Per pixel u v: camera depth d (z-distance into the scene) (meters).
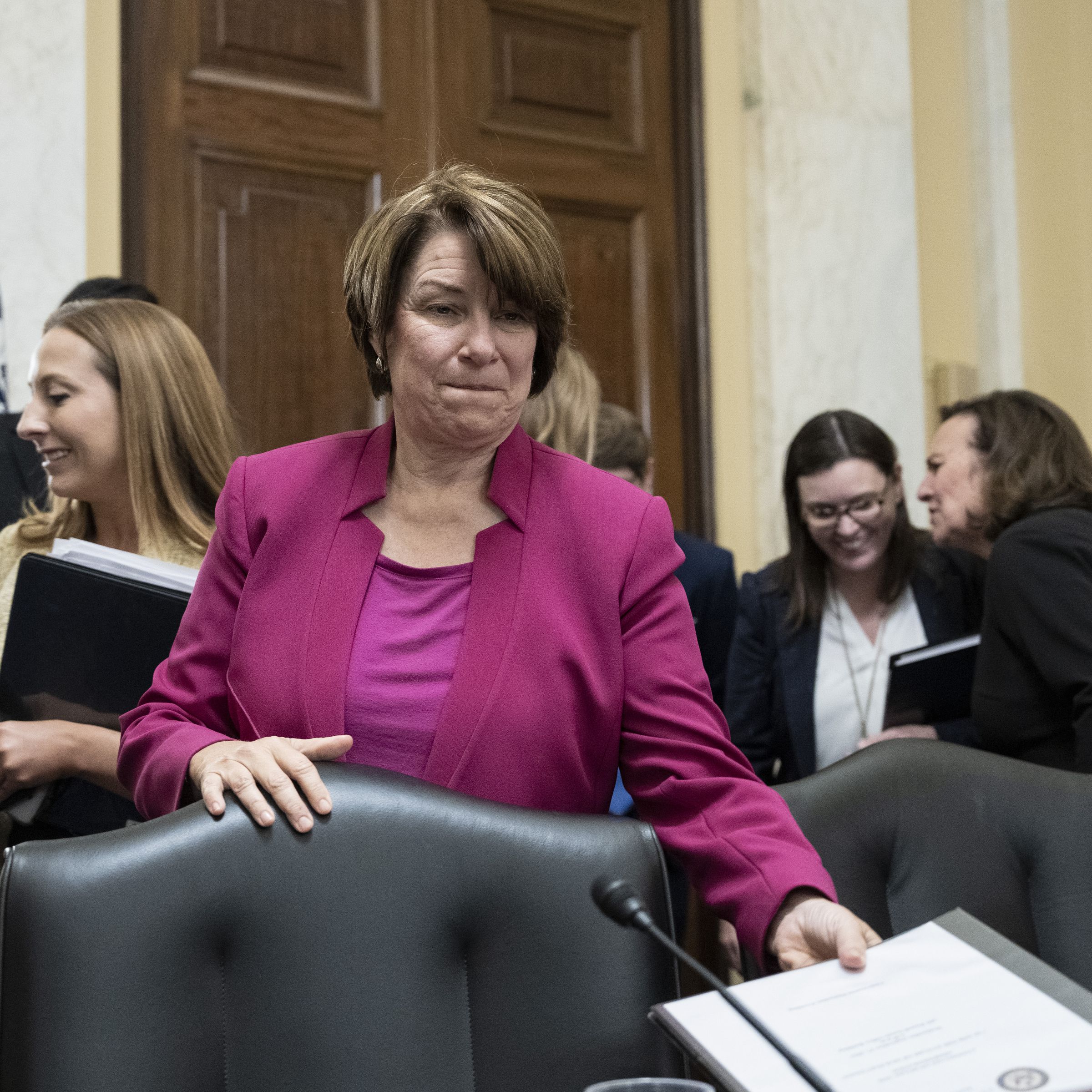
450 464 1.33
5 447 2.65
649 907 1.13
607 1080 1.09
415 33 4.11
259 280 3.80
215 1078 1.07
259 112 3.84
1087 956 1.38
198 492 2.03
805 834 1.39
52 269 3.28
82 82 3.35
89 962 1.04
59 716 1.73
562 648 1.27
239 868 1.10
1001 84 5.25
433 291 1.24
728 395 4.52
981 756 1.47
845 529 2.81
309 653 1.28
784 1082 0.88
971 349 5.21
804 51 4.63
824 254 4.59
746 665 2.98
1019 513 2.50
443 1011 1.11
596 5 4.42
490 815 1.15
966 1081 0.86
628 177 4.44
